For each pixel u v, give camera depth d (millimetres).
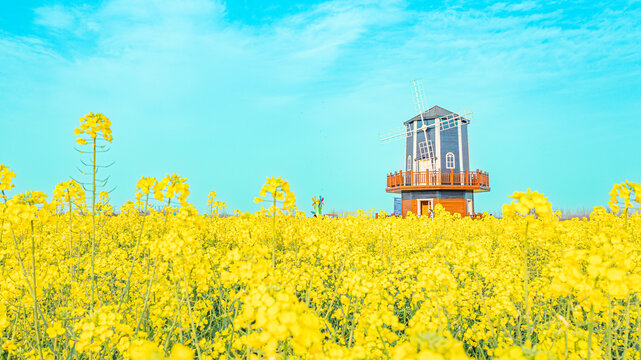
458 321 4105
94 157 3924
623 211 4426
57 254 5434
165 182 3797
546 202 2729
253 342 1681
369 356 2410
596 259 2049
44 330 3559
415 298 3729
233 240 8188
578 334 2779
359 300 3449
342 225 5211
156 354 1485
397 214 32281
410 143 33031
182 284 3289
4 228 3066
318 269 4402
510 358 1579
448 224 11414
